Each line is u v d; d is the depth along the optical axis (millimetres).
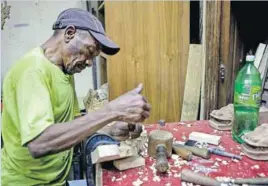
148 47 1596
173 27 1594
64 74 913
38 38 2154
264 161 933
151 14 1564
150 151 955
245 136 986
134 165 890
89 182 946
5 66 2088
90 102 1730
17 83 807
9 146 922
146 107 798
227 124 1190
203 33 1585
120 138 983
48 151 729
